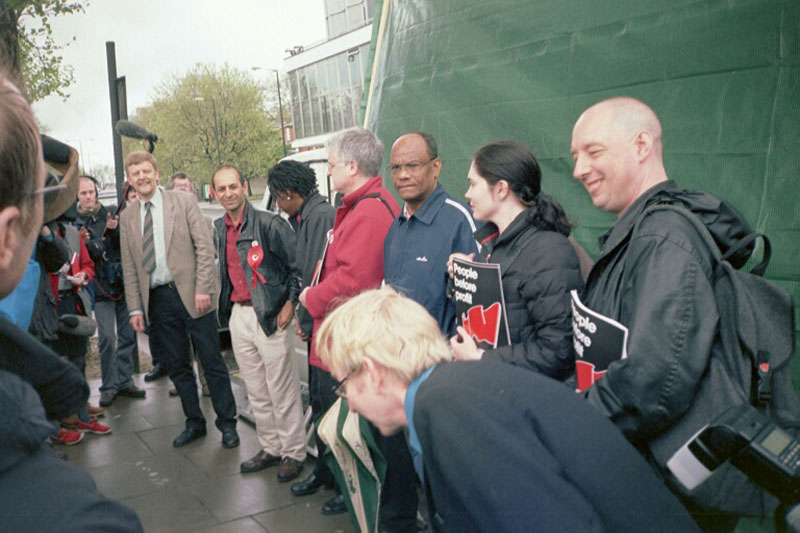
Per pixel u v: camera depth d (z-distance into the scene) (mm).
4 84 581
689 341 1235
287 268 3336
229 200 3373
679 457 1180
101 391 4809
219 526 2971
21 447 539
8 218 554
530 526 973
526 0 2988
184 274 3797
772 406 1256
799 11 2121
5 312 933
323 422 2367
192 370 4059
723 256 1346
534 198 1973
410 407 1164
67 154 1332
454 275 2047
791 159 2125
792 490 1080
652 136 1511
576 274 1816
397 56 3734
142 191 3850
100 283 4711
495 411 1052
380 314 1230
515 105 3023
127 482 3479
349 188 2809
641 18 2557
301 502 3176
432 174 2475
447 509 1108
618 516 1051
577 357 1529
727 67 2295
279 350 3367
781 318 1273
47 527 521
